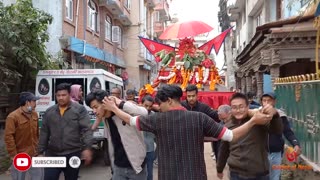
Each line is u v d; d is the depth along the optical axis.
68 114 5.51
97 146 11.27
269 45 11.22
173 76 11.75
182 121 3.56
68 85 5.59
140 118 3.75
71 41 16.95
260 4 20.73
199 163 3.54
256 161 4.26
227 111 5.84
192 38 12.11
